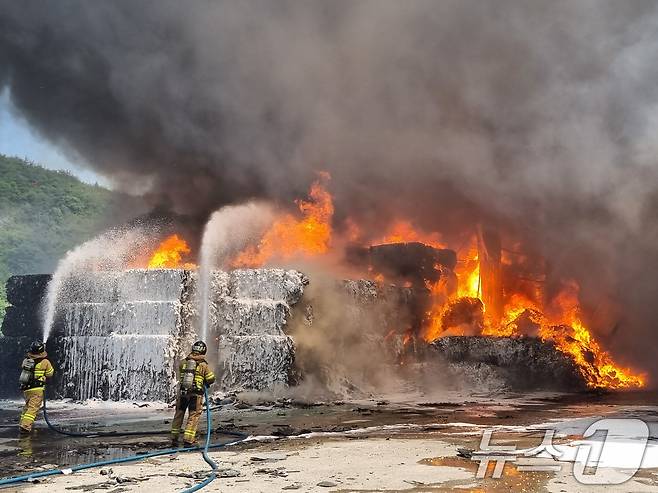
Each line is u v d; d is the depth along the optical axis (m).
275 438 9.78
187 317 17.30
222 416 13.60
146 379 16.47
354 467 7.09
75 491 5.98
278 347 17.03
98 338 17.00
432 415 13.60
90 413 14.27
